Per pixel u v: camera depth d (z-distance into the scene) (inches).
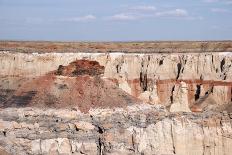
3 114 3676.2
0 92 3996.1
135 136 3472.0
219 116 3710.6
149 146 3501.5
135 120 3548.2
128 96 3789.4
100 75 3959.2
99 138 3506.4
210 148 3612.2
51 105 3695.9
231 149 3636.8
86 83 3831.2
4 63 4407.0
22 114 3651.6
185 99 4271.7
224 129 3649.1
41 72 4392.2
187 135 3575.3
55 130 3558.1
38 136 3543.3
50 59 4446.4
